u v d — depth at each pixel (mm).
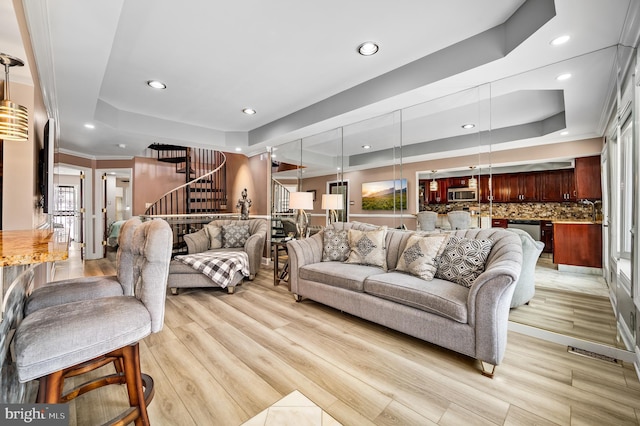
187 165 6727
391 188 3643
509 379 1817
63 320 1125
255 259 4418
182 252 6492
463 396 1652
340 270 2908
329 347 2240
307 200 4152
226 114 4180
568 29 1851
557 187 4480
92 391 1719
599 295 2371
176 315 2914
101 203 6434
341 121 3680
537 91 2770
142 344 2285
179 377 1836
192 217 6387
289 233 5055
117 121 3885
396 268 2824
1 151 2004
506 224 2924
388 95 2930
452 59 2455
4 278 1169
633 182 2049
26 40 1786
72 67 2430
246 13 2021
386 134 3674
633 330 2021
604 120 2438
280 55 2592
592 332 2238
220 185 7582
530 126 2900
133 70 2838
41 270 2631
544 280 2584
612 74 2193
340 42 2396
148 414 1503
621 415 1488
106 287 1680
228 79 3057
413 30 2242
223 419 1475
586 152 2549
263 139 4715
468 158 3020
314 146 4438
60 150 5586
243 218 5840
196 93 3410
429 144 3312
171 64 2727
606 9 1661
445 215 3225
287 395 1661
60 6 1705
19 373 973
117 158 6531
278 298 3490
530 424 1435
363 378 1828
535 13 1877
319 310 3072
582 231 2488
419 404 1585
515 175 4914
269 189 5523
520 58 2186
